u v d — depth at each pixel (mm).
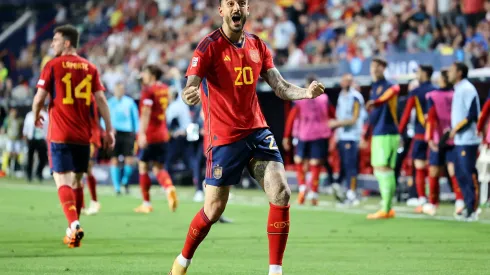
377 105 16547
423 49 24938
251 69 8320
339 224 15648
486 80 20906
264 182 8164
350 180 21031
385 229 14727
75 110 12000
